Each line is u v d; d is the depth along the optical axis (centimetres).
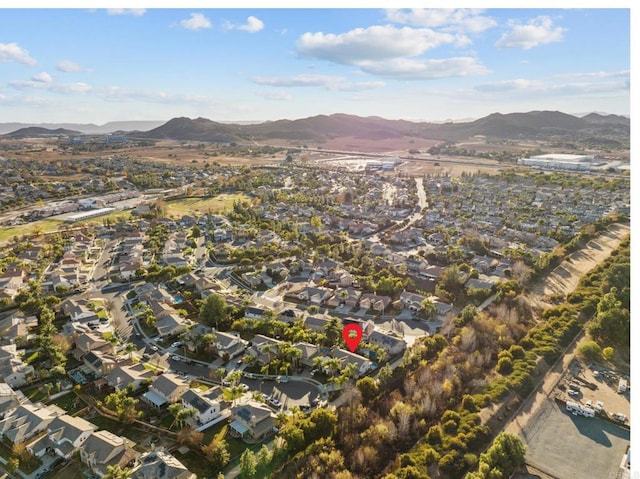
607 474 9256
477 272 19275
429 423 10569
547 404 11394
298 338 13912
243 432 10038
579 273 19862
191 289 18475
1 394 10969
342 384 11812
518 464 9250
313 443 9600
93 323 15262
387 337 13975
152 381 11819
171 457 9075
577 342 14188
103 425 10431
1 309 16162
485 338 13975
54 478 8944
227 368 12950
